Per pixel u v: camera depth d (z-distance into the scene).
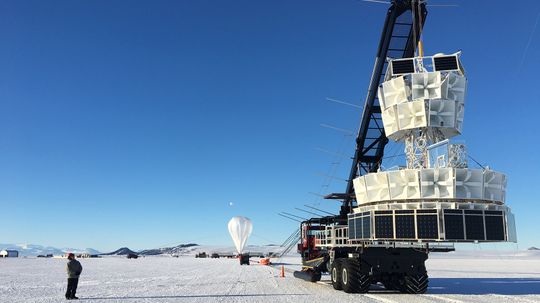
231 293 23.06
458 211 19.11
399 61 22.66
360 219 21.38
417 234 19.17
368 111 26.45
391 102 22.66
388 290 24.77
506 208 20.41
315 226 30.97
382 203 20.66
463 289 26.03
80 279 34.59
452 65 21.92
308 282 30.83
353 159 28.12
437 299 20.36
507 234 19.48
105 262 91.00
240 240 84.19
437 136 21.89
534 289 26.30
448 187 19.41
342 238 24.73
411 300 19.84
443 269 58.81
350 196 27.86
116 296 21.81
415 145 22.05
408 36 24.50
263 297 21.14
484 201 19.73
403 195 19.95
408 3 23.55
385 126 22.94
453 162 20.06
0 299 20.69
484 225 19.25
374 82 25.72
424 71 22.34
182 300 20.08
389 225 19.72
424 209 19.27
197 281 32.16
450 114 21.33
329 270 27.92
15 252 164.50
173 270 51.56
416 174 19.67
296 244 34.22
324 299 20.19
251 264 78.25
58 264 73.00
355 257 23.31
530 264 88.06
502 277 39.69
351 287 22.53
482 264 85.94
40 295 22.52
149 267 61.84
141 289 25.56
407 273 22.67
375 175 20.83
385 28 24.56
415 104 21.39
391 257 22.62
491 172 19.86
